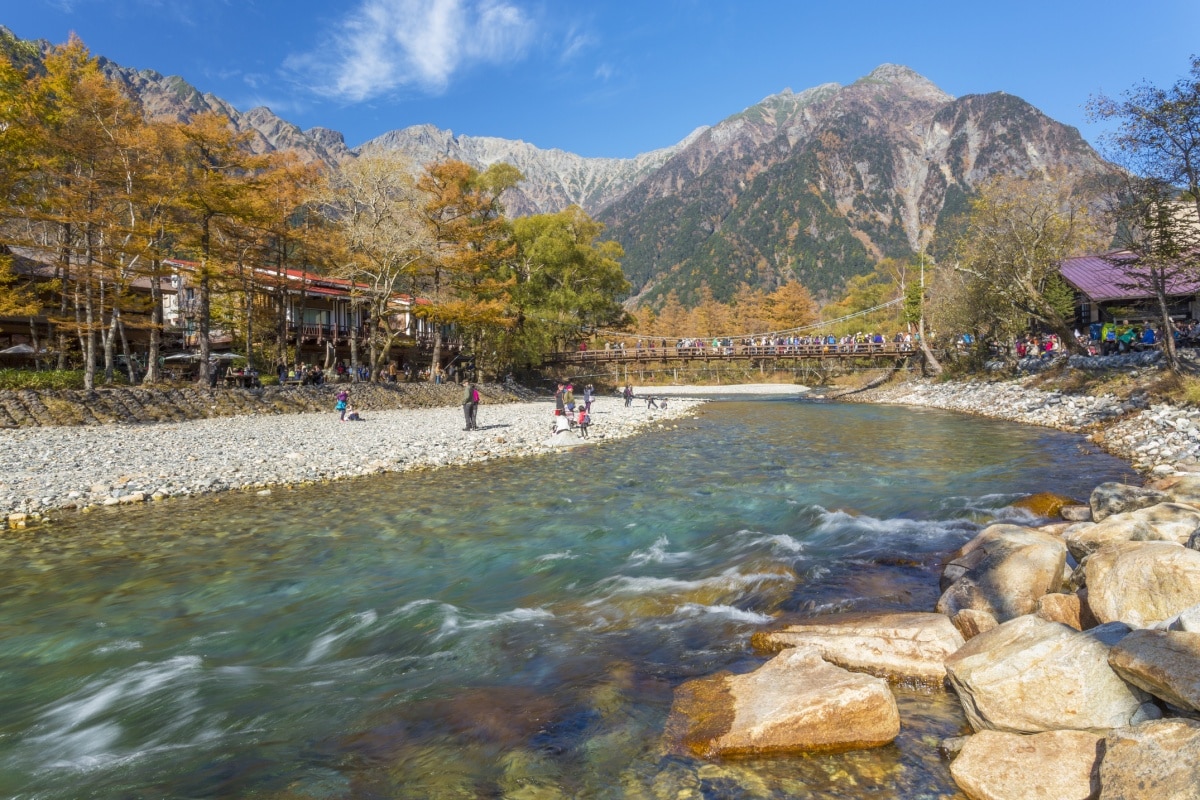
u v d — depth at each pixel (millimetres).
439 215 49719
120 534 11617
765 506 12898
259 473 17406
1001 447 20672
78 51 30656
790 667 5043
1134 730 3395
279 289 44625
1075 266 42469
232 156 34406
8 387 28047
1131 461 16281
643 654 6039
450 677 5750
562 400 26234
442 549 10477
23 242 29469
